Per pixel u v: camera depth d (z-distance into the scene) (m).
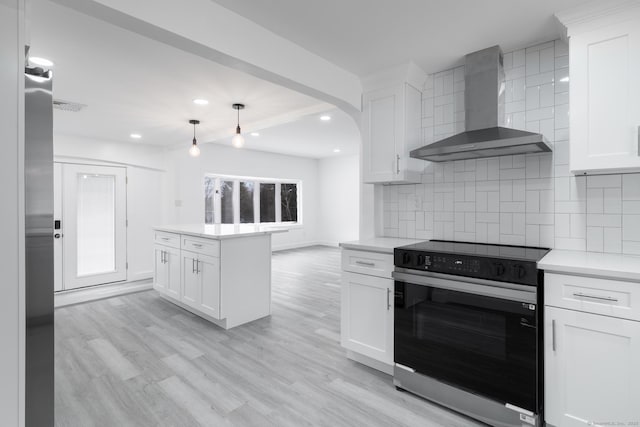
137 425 1.84
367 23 1.99
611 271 1.48
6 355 0.98
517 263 1.70
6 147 0.97
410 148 2.64
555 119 2.16
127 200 5.12
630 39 1.69
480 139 2.09
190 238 3.51
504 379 1.75
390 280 2.23
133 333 3.16
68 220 4.50
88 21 1.89
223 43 1.83
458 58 2.45
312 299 4.21
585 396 1.57
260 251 3.53
